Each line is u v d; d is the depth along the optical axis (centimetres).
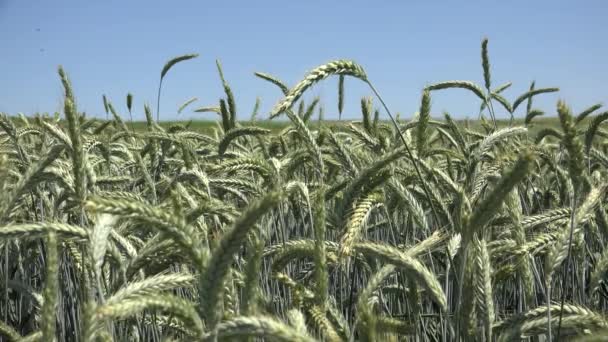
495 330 298
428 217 670
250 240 341
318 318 270
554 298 477
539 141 679
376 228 589
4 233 270
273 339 194
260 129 607
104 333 239
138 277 338
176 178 511
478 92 540
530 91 689
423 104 387
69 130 326
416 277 271
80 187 335
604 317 290
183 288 464
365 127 630
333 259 342
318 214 287
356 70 295
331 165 714
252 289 263
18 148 611
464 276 276
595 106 684
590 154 553
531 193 709
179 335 312
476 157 394
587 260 559
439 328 498
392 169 376
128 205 200
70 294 498
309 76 285
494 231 545
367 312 238
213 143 903
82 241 285
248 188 506
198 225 401
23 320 530
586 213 319
